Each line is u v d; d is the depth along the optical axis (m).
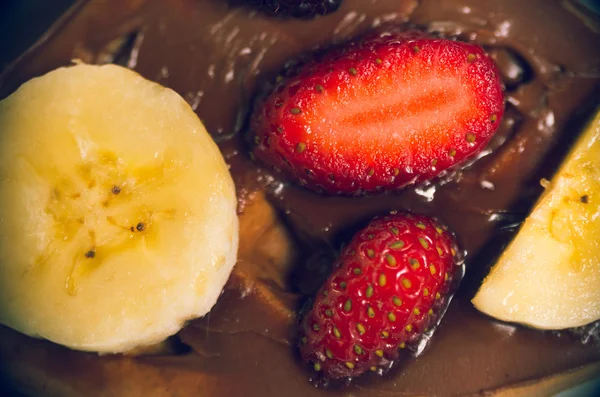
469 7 0.15
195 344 0.15
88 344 0.14
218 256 0.14
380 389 0.15
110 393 0.15
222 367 0.15
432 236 0.14
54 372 0.15
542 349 0.15
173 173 0.14
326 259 0.15
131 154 0.14
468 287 0.15
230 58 0.15
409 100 0.14
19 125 0.14
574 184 0.15
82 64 0.14
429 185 0.15
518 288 0.15
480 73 0.14
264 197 0.15
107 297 0.14
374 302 0.14
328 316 0.14
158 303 0.14
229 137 0.15
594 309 0.15
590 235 0.15
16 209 0.14
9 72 0.15
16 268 0.14
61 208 0.14
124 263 0.14
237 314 0.15
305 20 0.15
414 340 0.14
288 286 0.15
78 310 0.14
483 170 0.15
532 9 0.15
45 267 0.14
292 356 0.15
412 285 0.14
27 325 0.14
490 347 0.15
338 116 0.14
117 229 0.14
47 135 0.14
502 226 0.15
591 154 0.15
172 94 0.14
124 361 0.15
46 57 0.15
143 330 0.14
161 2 0.15
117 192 0.14
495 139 0.15
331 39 0.15
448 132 0.14
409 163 0.14
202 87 0.15
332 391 0.15
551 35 0.15
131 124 0.14
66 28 0.15
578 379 0.15
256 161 0.15
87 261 0.14
